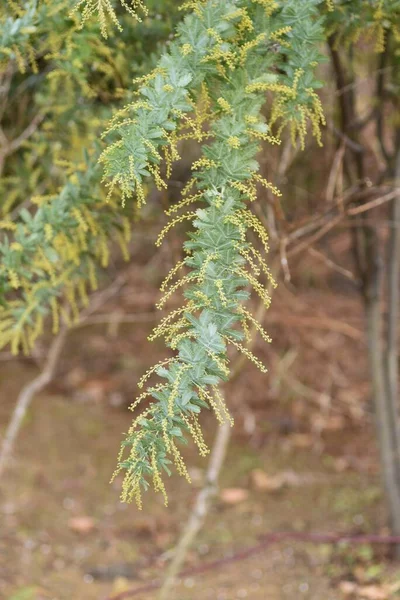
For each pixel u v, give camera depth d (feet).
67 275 5.85
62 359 13.76
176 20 5.21
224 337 3.53
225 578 8.67
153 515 10.02
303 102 4.24
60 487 10.48
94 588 8.52
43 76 6.41
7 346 13.78
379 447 8.80
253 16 4.06
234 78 3.96
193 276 3.58
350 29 4.94
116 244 13.26
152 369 3.47
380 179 8.04
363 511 9.90
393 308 8.63
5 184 7.65
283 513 9.99
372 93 8.11
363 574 8.50
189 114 5.12
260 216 7.10
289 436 11.91
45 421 11.98
